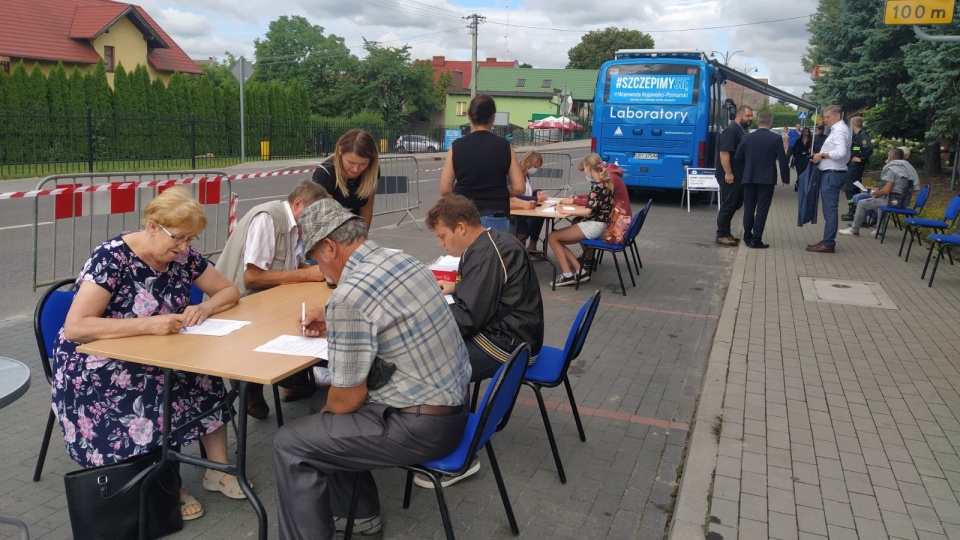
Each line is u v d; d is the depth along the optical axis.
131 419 3.12
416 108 53.91
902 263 9.38
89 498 2.97
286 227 4.19
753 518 3.27
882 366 5.38
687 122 14.84
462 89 66.25
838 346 5.85
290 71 56.62
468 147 5.64
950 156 18.92
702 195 16.72
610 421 4.50
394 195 13.31
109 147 23.47
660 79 14.96
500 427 3.38
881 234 11.41
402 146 37.09
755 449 3.96
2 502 3.41
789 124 70.81
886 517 3.30
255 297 3.85
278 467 2.83
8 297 6.82
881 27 18.56
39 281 7.38
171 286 3.36
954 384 5.02
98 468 2.98
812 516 3.30
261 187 17.30
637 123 15.20
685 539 3.10
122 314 3.22
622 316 6.86
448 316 2.91
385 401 2.82
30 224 10.55
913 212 10.66
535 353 3.91
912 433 4.21
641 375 5.30
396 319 2.74
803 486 3.57
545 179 17.30
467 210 3.71
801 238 11.39
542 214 7.79
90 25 31.55
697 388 5.08
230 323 3.36
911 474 3.72
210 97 27.97
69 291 3.58
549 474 3.82
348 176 4.67
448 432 2.85
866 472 3.73
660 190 18.27
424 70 54.06
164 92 26.30
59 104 23.16
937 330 6.34
